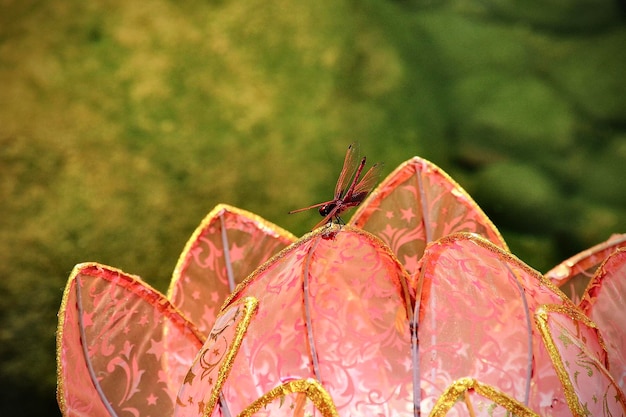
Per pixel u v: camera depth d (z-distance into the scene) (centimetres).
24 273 188
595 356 149
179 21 203
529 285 151
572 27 246
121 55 200
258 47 204
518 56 239
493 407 147
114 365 155
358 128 205
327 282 155
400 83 216
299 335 153
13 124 193
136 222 193
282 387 146
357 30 216
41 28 198
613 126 231
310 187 199
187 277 161
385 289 155
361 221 161
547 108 229
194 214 195
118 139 196
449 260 154
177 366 157
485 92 230
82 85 197
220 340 150
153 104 198
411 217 161
